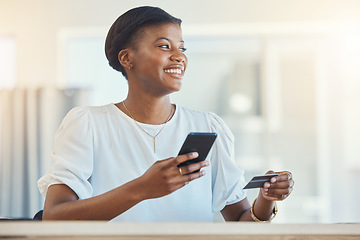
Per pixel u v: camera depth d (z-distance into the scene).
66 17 4.04
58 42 4.05
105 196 1.07
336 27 3.96
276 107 4.01
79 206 1.09
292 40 4.04
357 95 3.94
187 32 4.03
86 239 0.72
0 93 3.88
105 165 1.29
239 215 1.40
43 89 3.82
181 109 1.41
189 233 0.73
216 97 4.00
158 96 1.32
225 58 4.04
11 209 3.77
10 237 0.72
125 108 1.36
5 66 4.14
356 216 3.88
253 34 4.04
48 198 1.19
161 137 1.33
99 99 4.02
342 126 3.95
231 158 1.42
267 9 3.93
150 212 1.26
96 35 4.07
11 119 3.85
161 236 0.73
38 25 4.05
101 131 1.31
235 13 3.94
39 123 3.81
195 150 1.04
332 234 0.76
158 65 1.27
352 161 3.92
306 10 3.91
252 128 4.00
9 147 3.83
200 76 4.02
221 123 1.44
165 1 3.97
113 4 4.03
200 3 3.96
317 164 3.97
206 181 1.34
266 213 1.31
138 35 1.29
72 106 3.83
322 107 4.00
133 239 0.72
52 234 0.72
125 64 1.33
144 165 1.29
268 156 3.98
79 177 1.23
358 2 3.91
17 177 3.79
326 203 3.94
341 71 3.97
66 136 1.28
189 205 1.29
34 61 4.04
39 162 3.79
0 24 4.07
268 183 1.20
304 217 3.94
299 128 4.00
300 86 4.02
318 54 4.02
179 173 1.00
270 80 4.02
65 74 4.05
